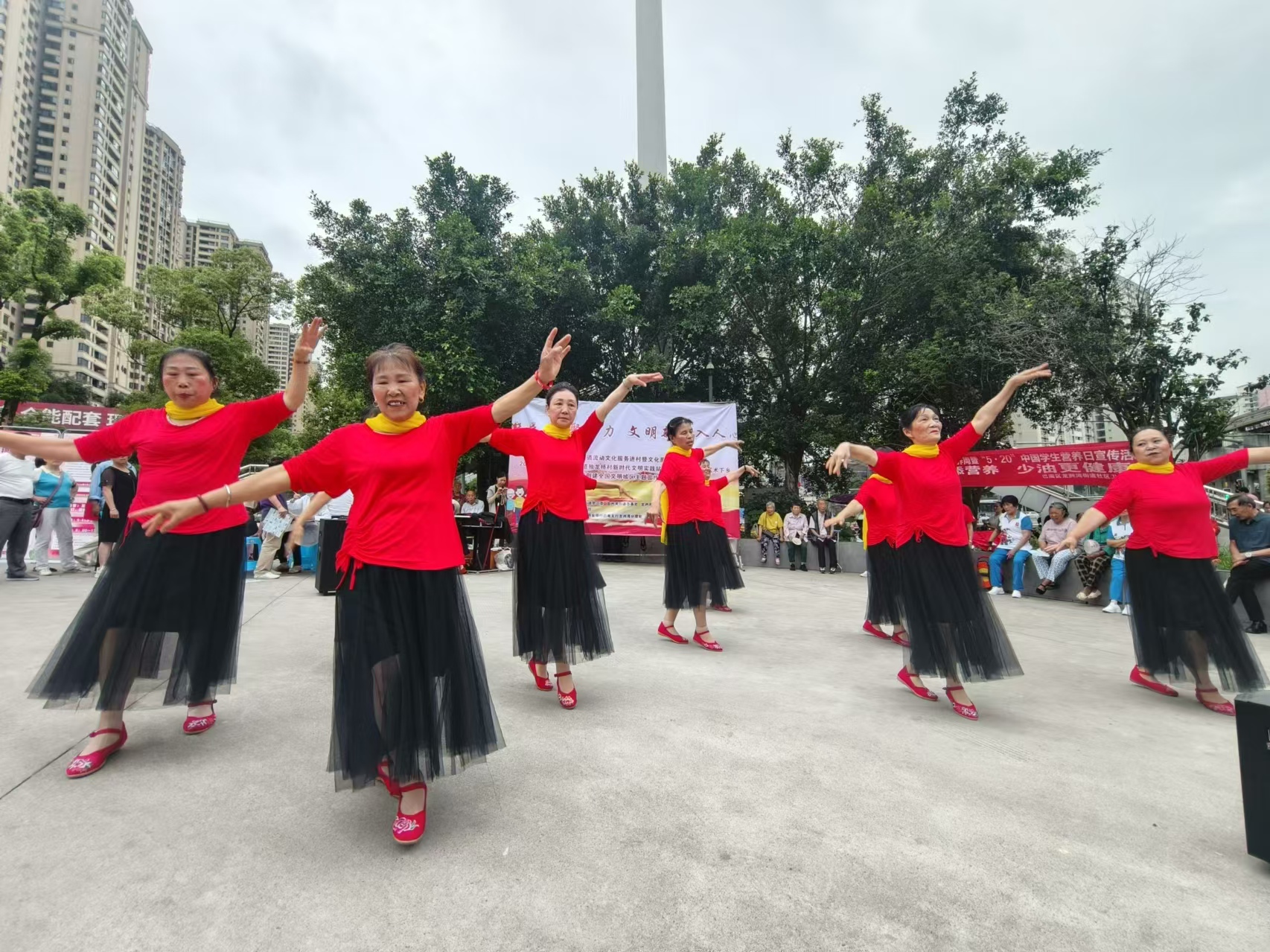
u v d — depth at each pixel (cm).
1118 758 288
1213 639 366
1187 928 170
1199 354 1091
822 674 418
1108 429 1546
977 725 328
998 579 908
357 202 1334
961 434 369
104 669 253
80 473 974
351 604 213
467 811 223
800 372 1476
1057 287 1161
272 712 317
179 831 205
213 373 280
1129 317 1159
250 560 911
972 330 1250
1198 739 318
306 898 172
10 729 285
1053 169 1398
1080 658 501
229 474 282
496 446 365
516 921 164
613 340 1495
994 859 200
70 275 2364
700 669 420
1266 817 197
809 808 229
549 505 352
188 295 2228
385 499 217
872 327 1392
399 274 1277
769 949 157
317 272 1333
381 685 209
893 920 169
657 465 1146
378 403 223
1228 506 663
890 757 279
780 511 1401
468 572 972
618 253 1527
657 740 291
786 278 1341
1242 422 1680
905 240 1286
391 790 211
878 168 1511
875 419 1399
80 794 228
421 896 174
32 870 181
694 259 1407
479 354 1336
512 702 345
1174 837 218
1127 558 413
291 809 221
